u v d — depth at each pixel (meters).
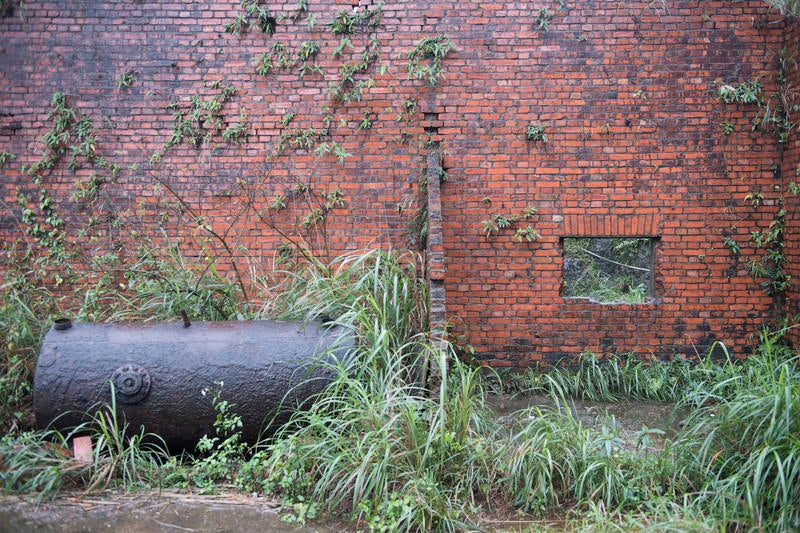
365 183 6.55
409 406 3.95
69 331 4.55
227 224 6.55
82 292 6.37
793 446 3.65
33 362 5.05
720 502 3.67
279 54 6.51
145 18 6.53
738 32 6.40
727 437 4.01
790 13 6.02
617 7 6.43
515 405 5.96
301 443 4.03
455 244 6.54
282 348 4.51
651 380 6.14
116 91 6.54
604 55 6.44
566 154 6.48
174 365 4.36
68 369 4.31
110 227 6.53
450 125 6.52
